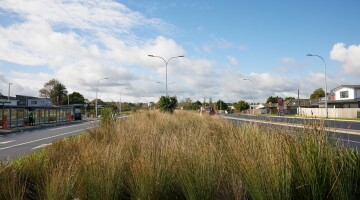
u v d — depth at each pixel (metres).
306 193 4.04
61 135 24.59
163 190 4.77
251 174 4.27
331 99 75.12
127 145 7.32
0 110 33.31
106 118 17.08
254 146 5.38
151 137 9.01
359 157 4.65
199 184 4.43
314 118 5.43
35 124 41.59
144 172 4.71
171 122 16.81
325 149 4.36
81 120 59.12
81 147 7.90
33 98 66.75
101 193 4.64
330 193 3.96
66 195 4.62
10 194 4.70
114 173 4.96
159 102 39.97
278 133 5.30
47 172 5.74
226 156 5.54
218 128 11.72
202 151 5.48
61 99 115.19
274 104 113.94
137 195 4.76
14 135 25.45
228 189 4.75
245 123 9.45
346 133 19.62
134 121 16.17
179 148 5.76
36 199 5.20
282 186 3.98
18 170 5.86
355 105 66.50
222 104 96.75
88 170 5.04
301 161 4.20
